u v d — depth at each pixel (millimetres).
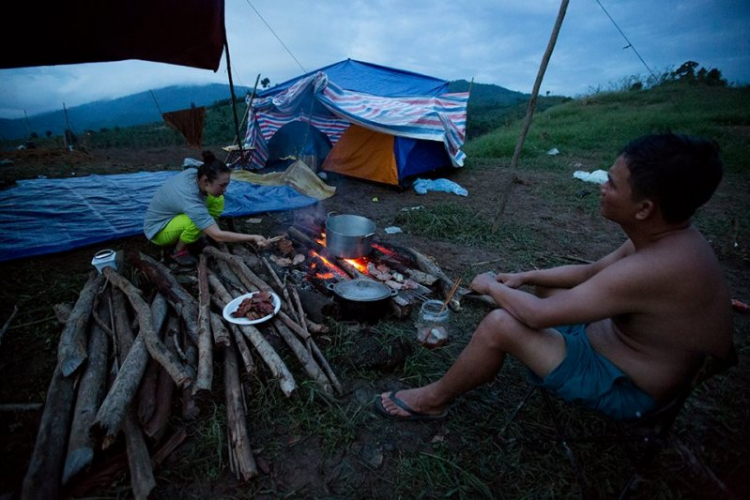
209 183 3424
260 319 2648
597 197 6949
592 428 2234
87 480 1747
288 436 2102
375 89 9984
